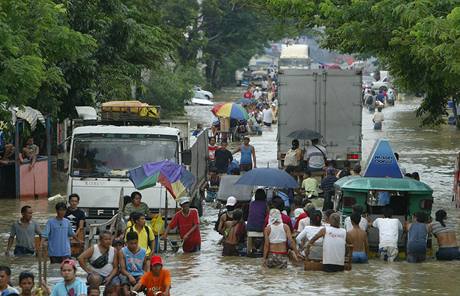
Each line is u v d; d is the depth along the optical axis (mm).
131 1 91688
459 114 120125
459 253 43969
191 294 36844
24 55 41844
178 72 165625
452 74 47562
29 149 65750
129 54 87750
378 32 52969
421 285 38438
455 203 61375
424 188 44656
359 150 69188
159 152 49281
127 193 48531
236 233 45125
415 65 59125
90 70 75438
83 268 34312
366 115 149750
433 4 46062
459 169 61469
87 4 75625
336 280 39438
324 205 57531
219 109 90750
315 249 41406
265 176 47438
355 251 43062
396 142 105125
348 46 64938
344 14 53281
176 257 45031
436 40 44906
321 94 69188
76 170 49000
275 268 41969
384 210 44500
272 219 42125
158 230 45812
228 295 36625
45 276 34938
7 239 49688
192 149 54156
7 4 42625
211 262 43719
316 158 66125
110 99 81188
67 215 44281
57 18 48312
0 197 65562
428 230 44219
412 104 177625
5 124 55000
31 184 65625
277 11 62344
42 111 69062
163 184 44969
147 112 53938
